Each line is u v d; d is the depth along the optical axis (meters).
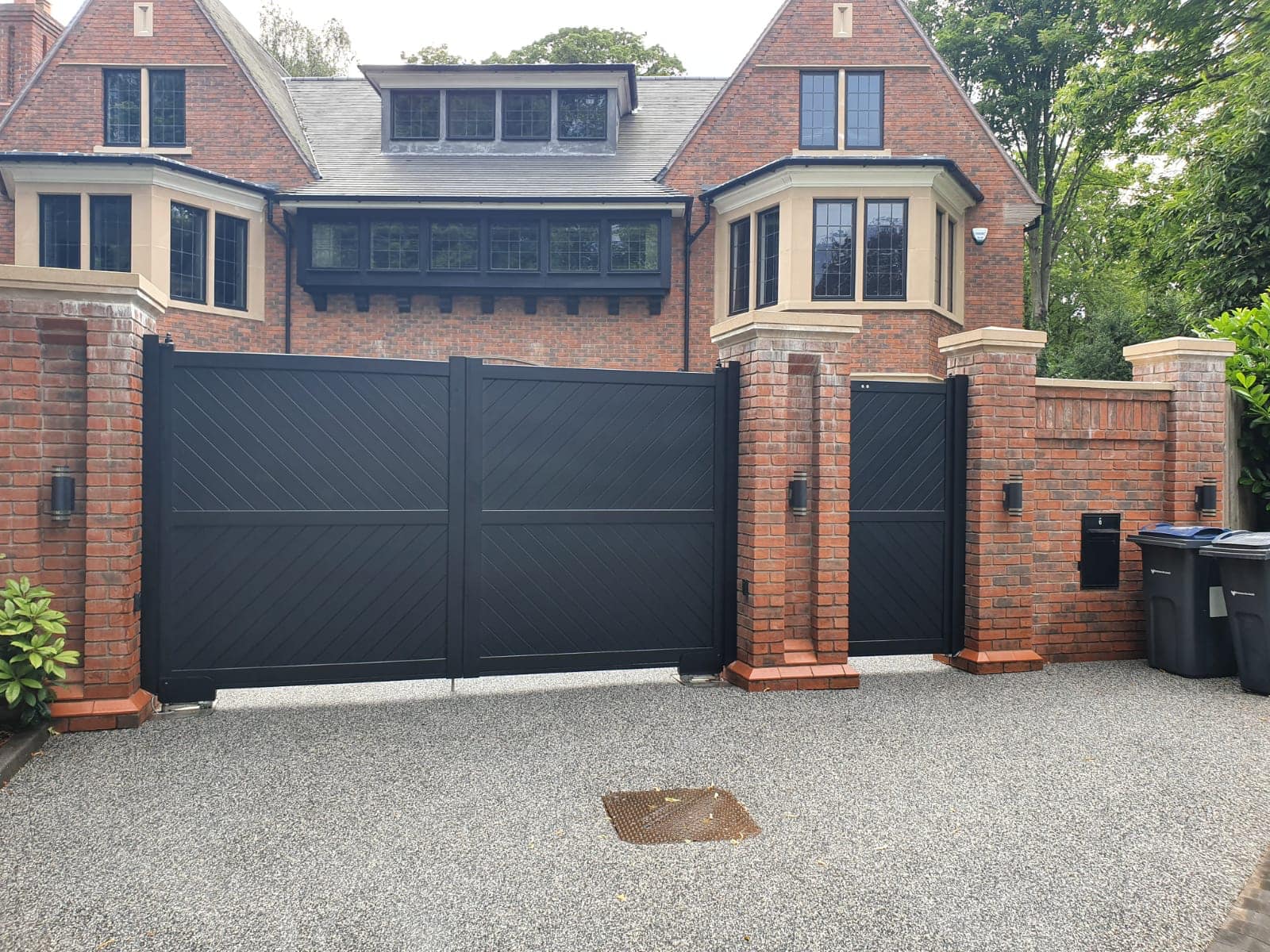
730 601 6.06
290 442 5.34
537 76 15.03
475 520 5.58
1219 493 6.88
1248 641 5.83
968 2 25.83
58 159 12.02
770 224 13.30
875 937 2.83
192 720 5.09
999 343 6.32
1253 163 12.67
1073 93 17.20
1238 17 14.60
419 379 5.52
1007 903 3.05
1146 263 17.19
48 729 4.71
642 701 5.57
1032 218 14.43
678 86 18.05
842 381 6.04
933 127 14.37
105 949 2.71
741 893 3.10
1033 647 6.66
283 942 2.76
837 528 6.04
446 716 5.23
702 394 5.99
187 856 3.34
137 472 4.98
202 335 12.94
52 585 4.89
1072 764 4.46
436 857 3.36
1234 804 3.95
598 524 5.79
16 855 3.34
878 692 5.82
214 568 5.24
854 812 3.83
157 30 14.06
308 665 5.36
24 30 16.92
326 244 13.68
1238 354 7.27
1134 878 3.24
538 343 14.09
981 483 6.36
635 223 13.84
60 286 4.76
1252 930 2.89
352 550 5.42
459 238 13.77
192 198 12.84
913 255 12.77
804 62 14.24
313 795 3.97
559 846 3.47
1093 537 6.77
